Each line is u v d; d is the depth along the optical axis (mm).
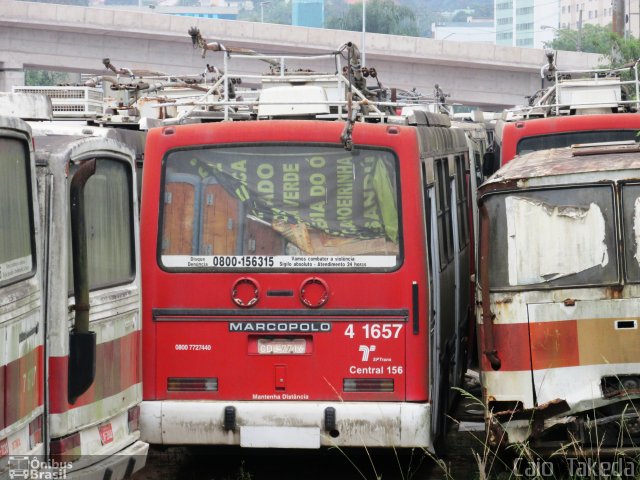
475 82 166625
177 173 22828
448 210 28875
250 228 22672
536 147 35656
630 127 35188
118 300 20125
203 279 22672
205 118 25203
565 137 35500
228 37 160000
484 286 21703
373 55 162125
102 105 33719
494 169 37656
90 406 18953
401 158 22422
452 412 29266
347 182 22578
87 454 18812
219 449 24172
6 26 158875
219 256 22656
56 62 162250
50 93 33125
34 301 17203
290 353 22547
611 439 21453
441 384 25484
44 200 17891
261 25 160875
